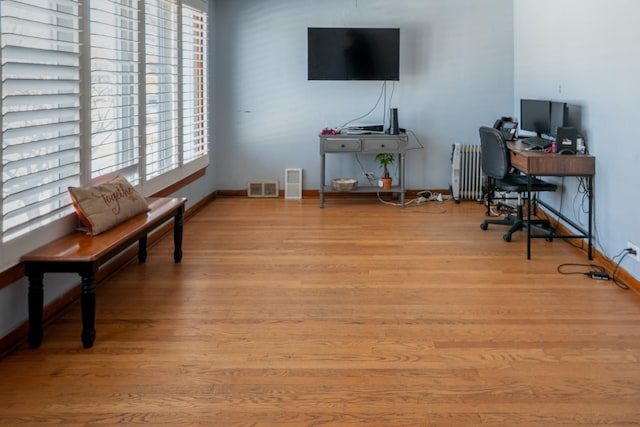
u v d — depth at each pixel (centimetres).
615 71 418
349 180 698
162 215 389
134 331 313
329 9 702
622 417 227
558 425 222
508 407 236
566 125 484
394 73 683
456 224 580
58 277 339
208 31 670
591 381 257
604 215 439
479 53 705
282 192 735
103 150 386
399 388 251
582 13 484
